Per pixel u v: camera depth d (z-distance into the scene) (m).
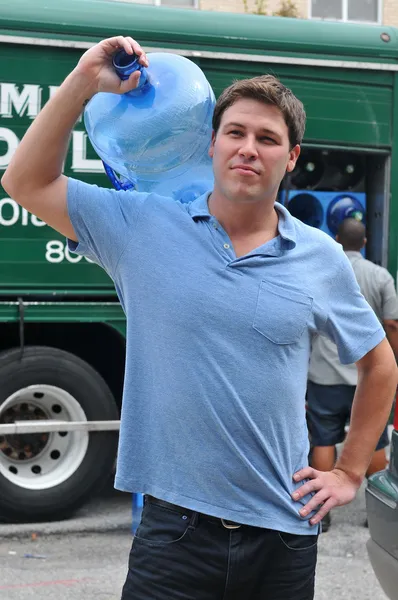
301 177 7.32
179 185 3.12
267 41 6.95
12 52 6.46
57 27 6.50
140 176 3.08
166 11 6.74
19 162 2.77
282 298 2.70
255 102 2.71
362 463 2.96
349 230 6.85
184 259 2.71
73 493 6.74
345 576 5.74
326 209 7.38
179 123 2.92
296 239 2.78
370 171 7.49
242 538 2.70
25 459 6.77
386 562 4.02
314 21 7.11
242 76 6.93
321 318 2.79
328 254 2.83
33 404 6.78
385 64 7.24
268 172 2.71
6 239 6.53
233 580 2.71
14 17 6.41
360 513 7.10
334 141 7.16
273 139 2.71
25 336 6.96
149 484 2.72
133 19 6.64
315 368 6.61
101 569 5.78
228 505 2.67
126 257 2.76
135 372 2.75
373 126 7.25
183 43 6.75
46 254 6.61
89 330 7.08
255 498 2.70
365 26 7.24
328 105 7.14
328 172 7.39
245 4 15.01
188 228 2.75
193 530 2.68
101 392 6.78
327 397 6.59
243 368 2.66
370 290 6.74
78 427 6.58
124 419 2.76
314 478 2.82
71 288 6.68
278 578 2.77
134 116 2.90
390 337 6.81
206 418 2.65
